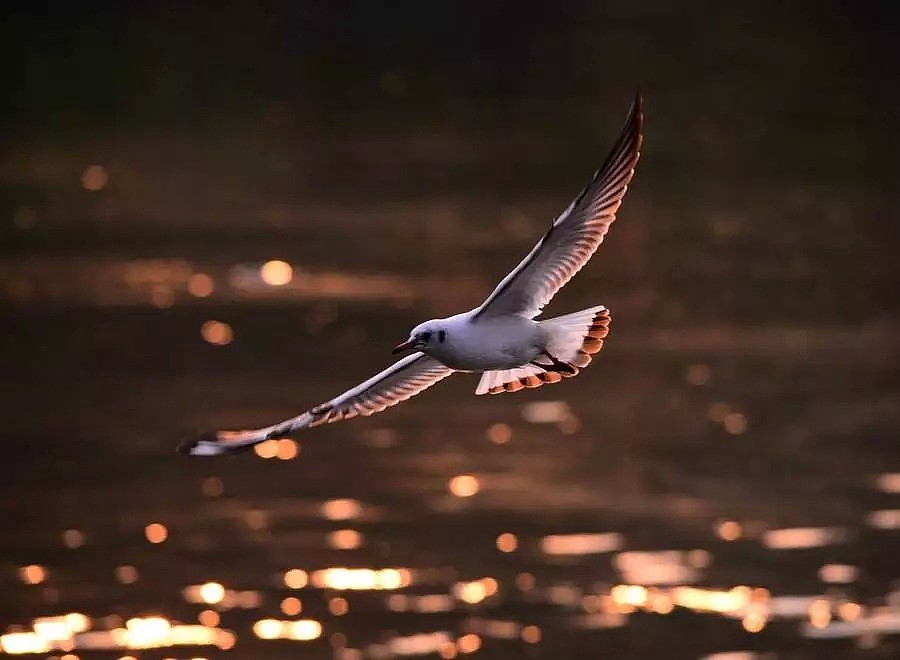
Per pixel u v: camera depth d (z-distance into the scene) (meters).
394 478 22.72
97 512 21.69
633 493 22.12
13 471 23.08
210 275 32.84
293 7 58.44
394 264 33.41
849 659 17.67
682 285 32.00
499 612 18.73
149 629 18.44
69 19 56.59
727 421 24.81
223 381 26.77
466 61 53.19
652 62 51.34
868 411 25.08
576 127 45.84
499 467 23.09
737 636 18.14
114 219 37.69
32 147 45.47
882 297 31.00
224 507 21.83
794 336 28.94
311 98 50.22
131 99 50.34
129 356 28.03
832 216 36.78
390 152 44.00
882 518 21.17
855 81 48.22
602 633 18.20
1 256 34.44
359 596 19.14
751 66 50.31
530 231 35.75
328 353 28.02
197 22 57.34
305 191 40.28
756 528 20.88
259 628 18.45
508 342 11.19
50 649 18.09
